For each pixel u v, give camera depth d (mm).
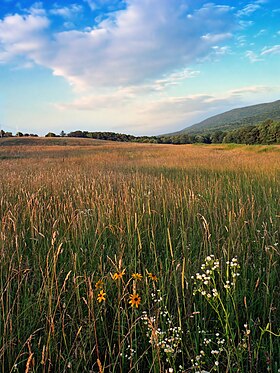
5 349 1842
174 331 1860
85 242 3426
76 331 2051
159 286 2348
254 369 1754
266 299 2180
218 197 5039
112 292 2389
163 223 4055
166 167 13453
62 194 5676
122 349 1788
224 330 1933
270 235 3238
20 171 10672
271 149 26906
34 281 2605
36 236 3355
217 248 3027
